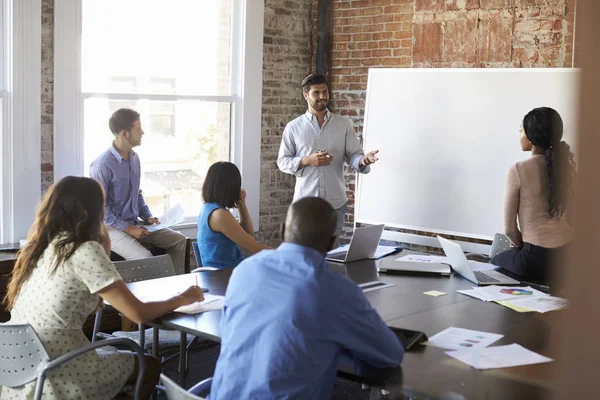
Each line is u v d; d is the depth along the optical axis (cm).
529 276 367
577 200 51
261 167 693
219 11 654
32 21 523
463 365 230
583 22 50
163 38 618
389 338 224
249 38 664
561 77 521
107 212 531
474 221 566
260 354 217
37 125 532
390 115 613
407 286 353
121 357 293
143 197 609
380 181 621
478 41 582
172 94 627
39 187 538
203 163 656
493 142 553
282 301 217
